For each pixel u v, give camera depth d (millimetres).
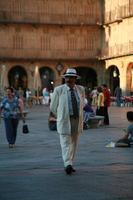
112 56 88688
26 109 66375
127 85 86438
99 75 92312
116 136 29438
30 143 26078
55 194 12711
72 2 91812
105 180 14469
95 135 30172
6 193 12891
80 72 94250
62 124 15477
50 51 91500
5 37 89875
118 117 47594
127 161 18516
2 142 27078
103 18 92188
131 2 85688
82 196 12430
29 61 90625
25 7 90375
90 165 17531
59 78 91688
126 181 14273
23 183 14180
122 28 87625
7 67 89812
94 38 92688
